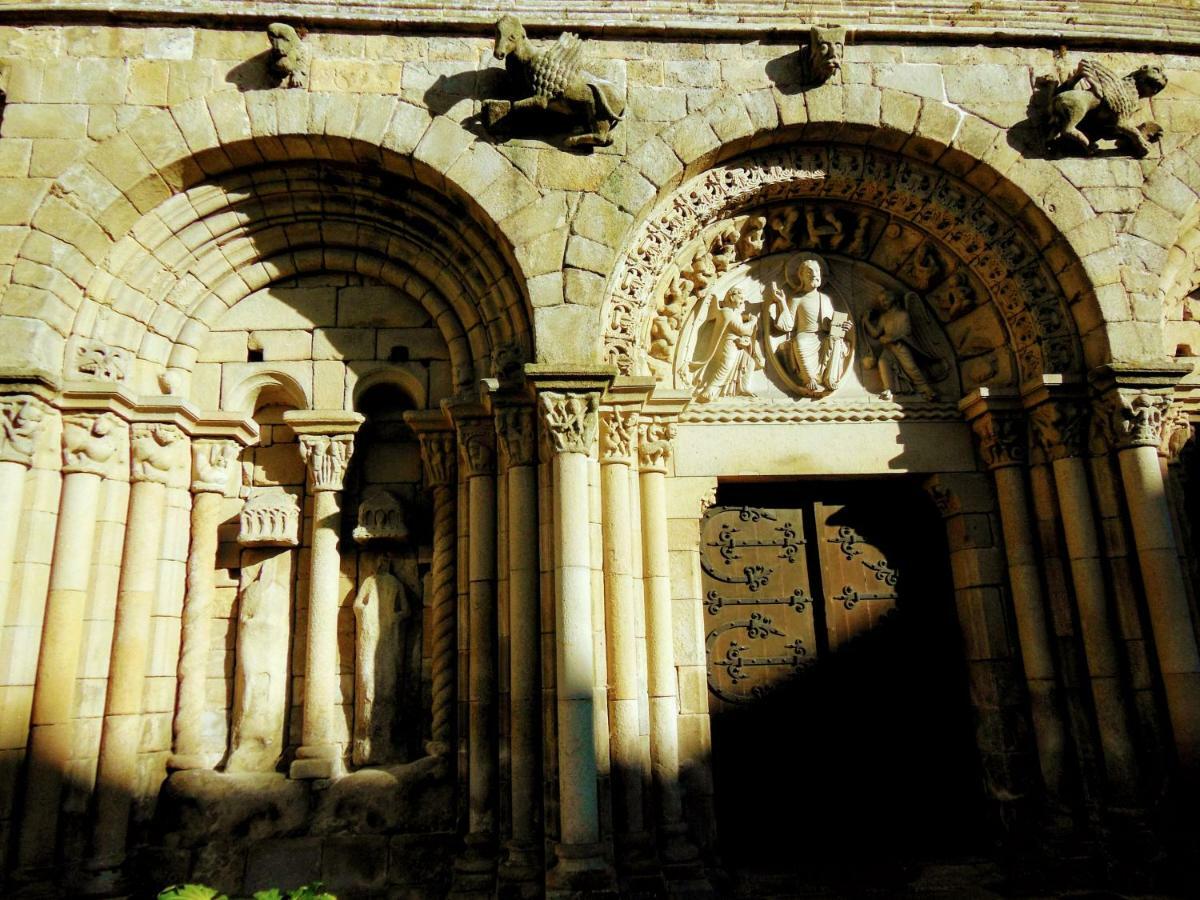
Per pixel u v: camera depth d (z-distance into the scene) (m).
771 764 6.99
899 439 7.36
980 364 7.47
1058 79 7.24
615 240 6.50
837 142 7.11
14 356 6.06
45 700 5.87
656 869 5.80
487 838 6.01
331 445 6.93
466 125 6.68
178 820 6.20
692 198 6.95
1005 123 7.09
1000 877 6.39
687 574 6.84
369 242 7.17
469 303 7.02
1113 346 6.69
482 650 6.34
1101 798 6.39
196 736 6.47
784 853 6.80
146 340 6.83
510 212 6.51
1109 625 6.56
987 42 7.29
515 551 6.27
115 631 6.30
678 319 7.26
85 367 6.37
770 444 7.23
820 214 7.47
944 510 7.36
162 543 6.64
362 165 6.83
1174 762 6.23
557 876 5.45
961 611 7.23
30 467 6.12
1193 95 7.44
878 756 7.07
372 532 6.86
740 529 7.49
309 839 6.20
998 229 7.20
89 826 5.93
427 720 6.73
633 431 6.63
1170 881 5.94
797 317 7.51
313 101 6.62
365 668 6.68
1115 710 6.39
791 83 6.96
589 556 6.07
